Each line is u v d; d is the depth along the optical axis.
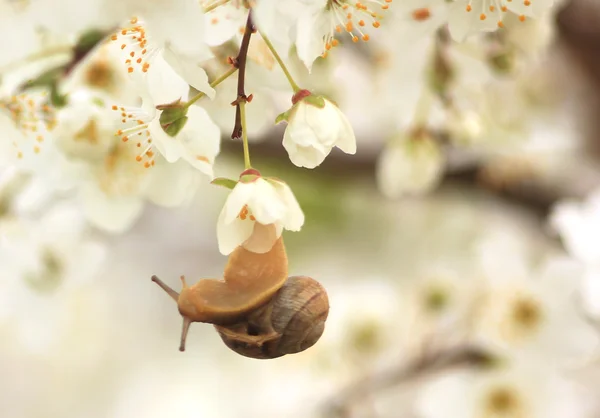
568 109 0.66
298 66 0.38
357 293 0.67
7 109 0.39
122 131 0.38
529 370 0.49
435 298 0.61
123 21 0.35
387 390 0.64
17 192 0.47
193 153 0.35
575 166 0.61
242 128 0.35
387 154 0.50
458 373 0.51
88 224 0.51
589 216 0.48
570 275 0.48
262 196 0.34
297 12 0.35
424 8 0.37
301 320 0.34
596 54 0.58
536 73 0.61
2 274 0.48
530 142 0.59
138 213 0.42
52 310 0.50
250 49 0.37
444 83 0.46
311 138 0.34
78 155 0.40
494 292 0.51
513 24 0.43
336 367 0.66
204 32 0.34
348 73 0.54
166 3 0.34
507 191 0.61
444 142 0.50
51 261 0.49
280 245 0.34
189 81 0.34
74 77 0.39
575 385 0.53
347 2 0.36
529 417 0.49
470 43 0.45
